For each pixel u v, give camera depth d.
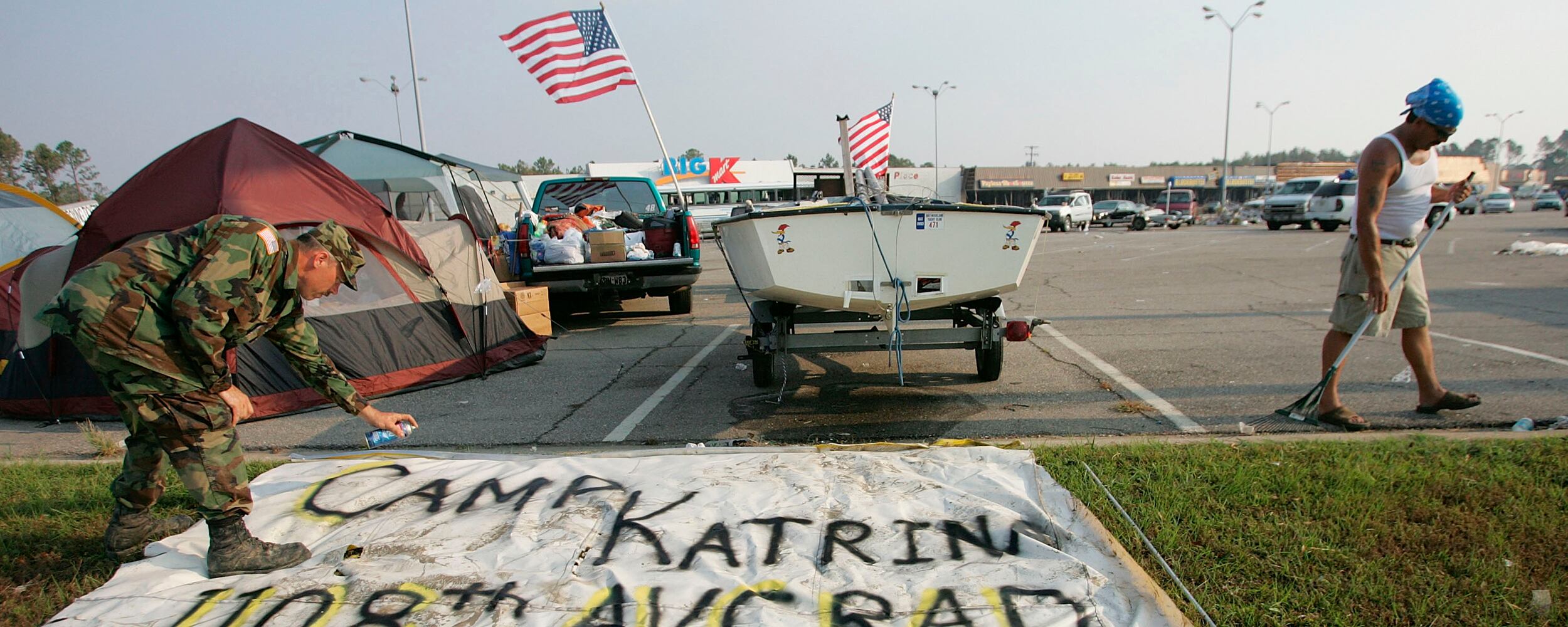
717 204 32.12
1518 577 2.62
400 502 3.31
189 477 2.65
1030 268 14.84
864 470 3.45
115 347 2.52
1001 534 2.87
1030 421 4.77
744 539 2.90
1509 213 39.66
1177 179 68.75
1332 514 3.05
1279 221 26.48
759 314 5.29
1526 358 5.92
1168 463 3.60
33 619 2.66
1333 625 2.40
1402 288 4.32
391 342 5.96
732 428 4.82
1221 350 6.66
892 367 6.45
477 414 5.32
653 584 2.61
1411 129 3.96
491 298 6.76
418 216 9.48
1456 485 3.27
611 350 7.59
